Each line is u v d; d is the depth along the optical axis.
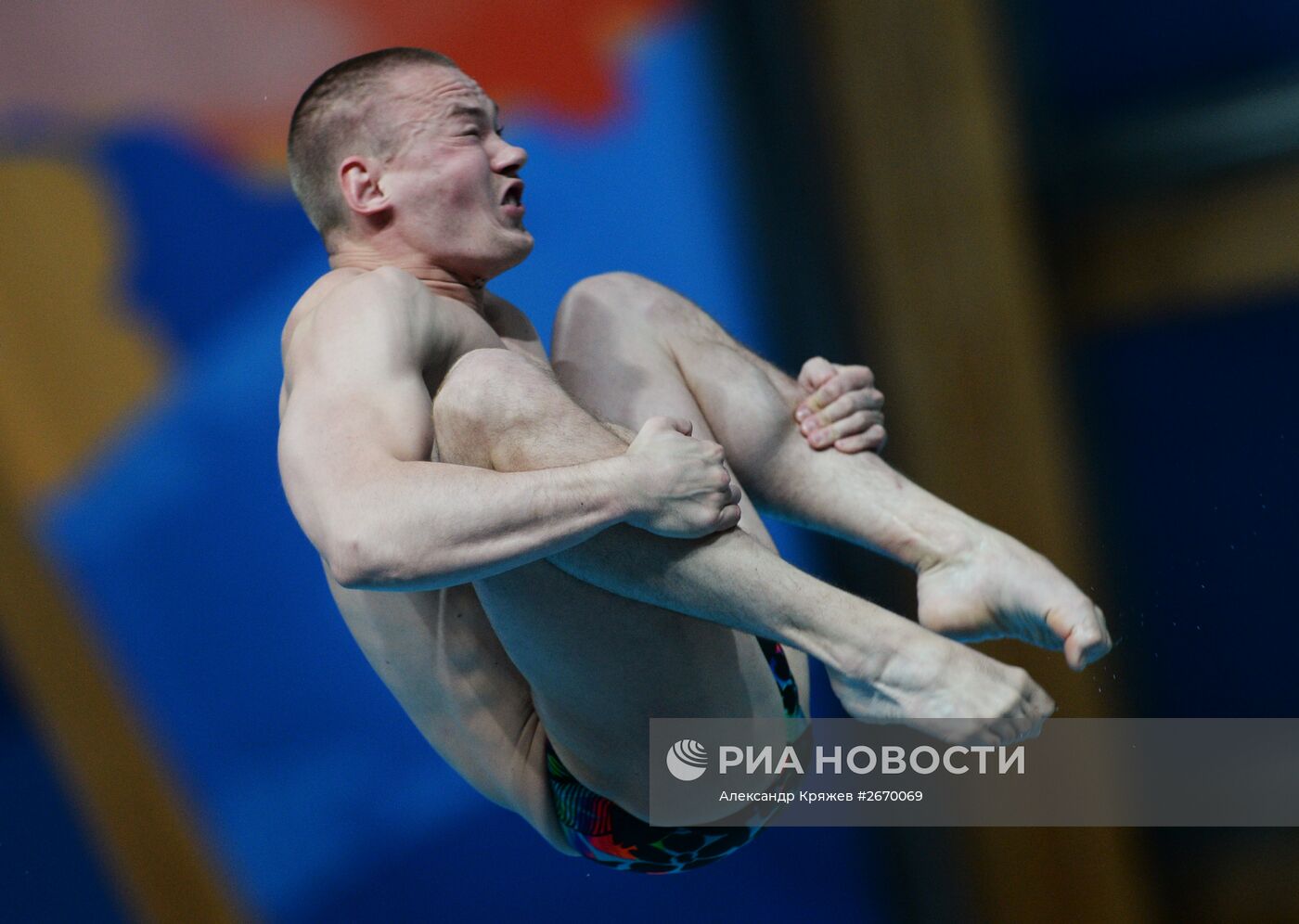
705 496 6.54
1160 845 20.28
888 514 8.30
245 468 17.05
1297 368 20.48
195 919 17.95
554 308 17.78
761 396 8.39
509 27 17.48
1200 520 20.88
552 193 17.78
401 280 7.15
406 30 17.03
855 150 19.34
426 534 6.18
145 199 16.66
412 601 7.81
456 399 6.81
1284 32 19.97
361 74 8.05
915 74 19.25
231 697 17.42
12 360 16.50
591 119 17.95
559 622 7.06
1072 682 20.06
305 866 17.67
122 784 17.28
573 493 6.32
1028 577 7.86
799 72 18.94
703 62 18.45
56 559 16.86
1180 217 20.52
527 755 8.22
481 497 6.21
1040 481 20.77
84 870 17.69
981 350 20.30
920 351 20.27
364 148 7.93
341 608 8.05
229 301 16.86
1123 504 21.14
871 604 6.78
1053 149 20.83
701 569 6.65
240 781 17.58
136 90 16.58
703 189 18.55
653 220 18.31
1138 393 21.11
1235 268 20.44
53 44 16.39
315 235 16.89
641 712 7.43
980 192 19.70
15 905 17.88
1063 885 20.19
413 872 17.80
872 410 8.70
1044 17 20.48
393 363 6.77
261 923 17.72
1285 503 20.81
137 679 17.20
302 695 17.53
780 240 18.98
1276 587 20.42
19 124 16.36
